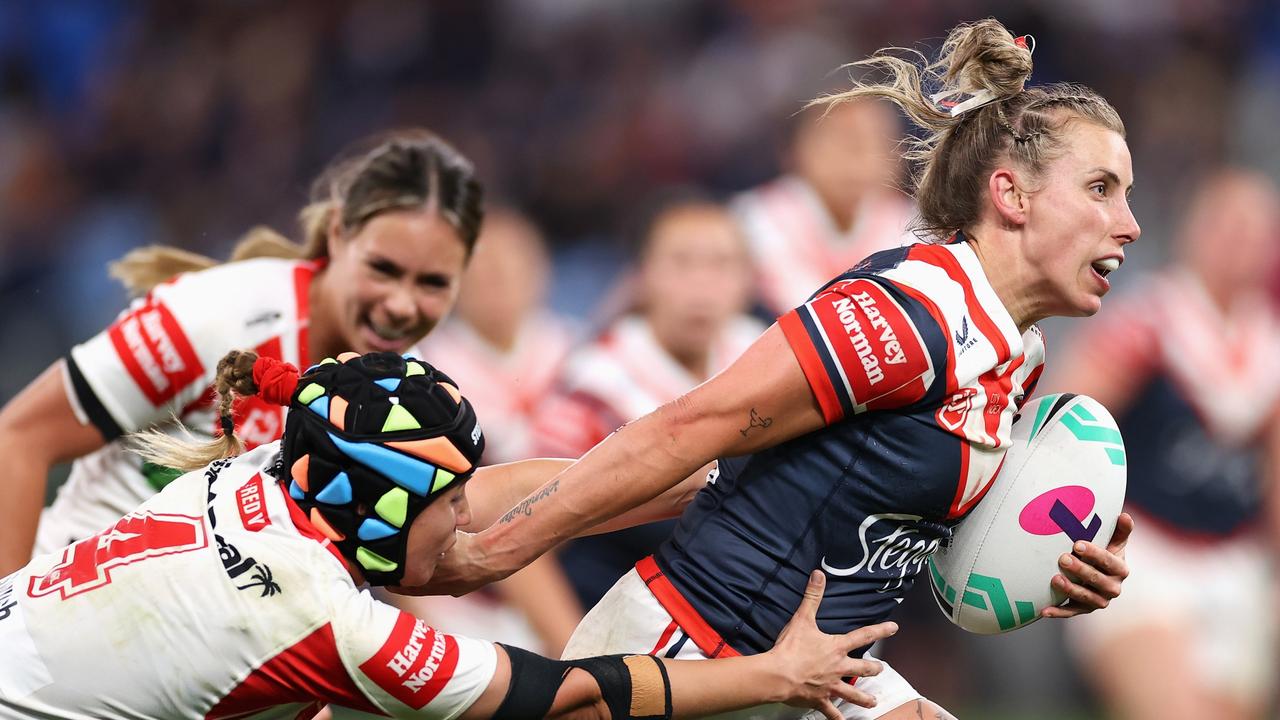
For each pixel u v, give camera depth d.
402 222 11.69
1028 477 9.97
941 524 9.73
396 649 8.69
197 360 11.65
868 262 9.71
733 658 9.37
